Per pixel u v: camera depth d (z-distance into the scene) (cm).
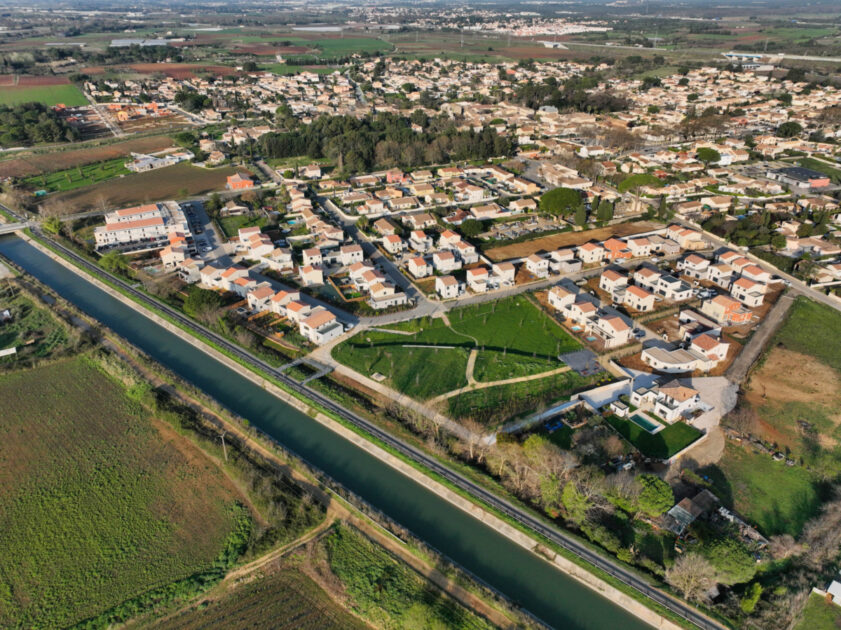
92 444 12925
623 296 17988
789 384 14500
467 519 11175
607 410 13562
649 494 10544
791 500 11281
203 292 17550
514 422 13200
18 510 11288
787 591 9488
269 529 10738
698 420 13225
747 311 17350
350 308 17925
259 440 12900
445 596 9681
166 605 9594
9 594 9762
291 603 9638
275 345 16300
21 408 14100
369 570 10138
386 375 14938
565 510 11025
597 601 9700
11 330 17362
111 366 15500
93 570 10150
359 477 12112
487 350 15888
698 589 9569
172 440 13062
